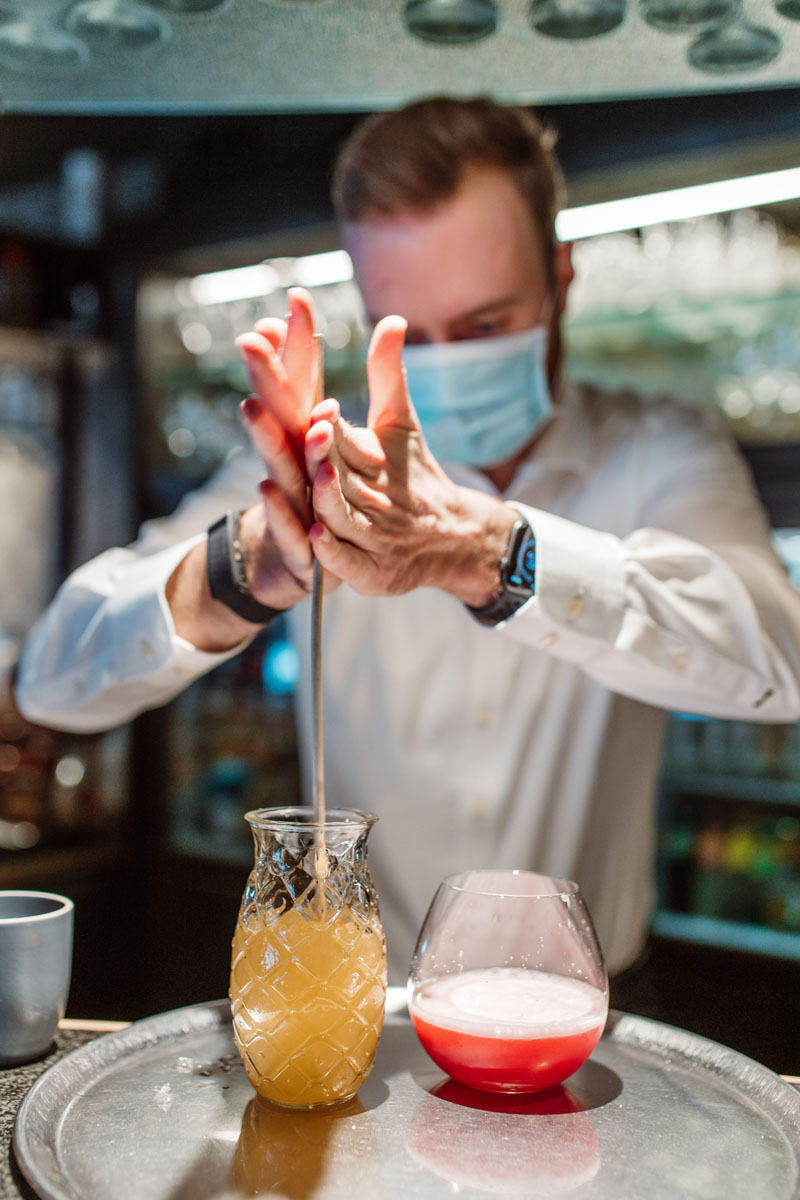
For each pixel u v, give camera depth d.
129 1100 0.77
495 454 1.50
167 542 1.53
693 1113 0.76
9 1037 0.84
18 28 0.93
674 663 1.10
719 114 2.11
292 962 0.74
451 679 1.56
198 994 2.77
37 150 3.22
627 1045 0.90
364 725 1.61
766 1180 0.66
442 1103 0.77
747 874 2.78
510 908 0.81
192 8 0.87
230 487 1.67
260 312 3.13
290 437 0.84
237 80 1.02
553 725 1.54
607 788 1.57
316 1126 0.73
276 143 2.77
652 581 1.08
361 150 1.37
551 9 0.88
